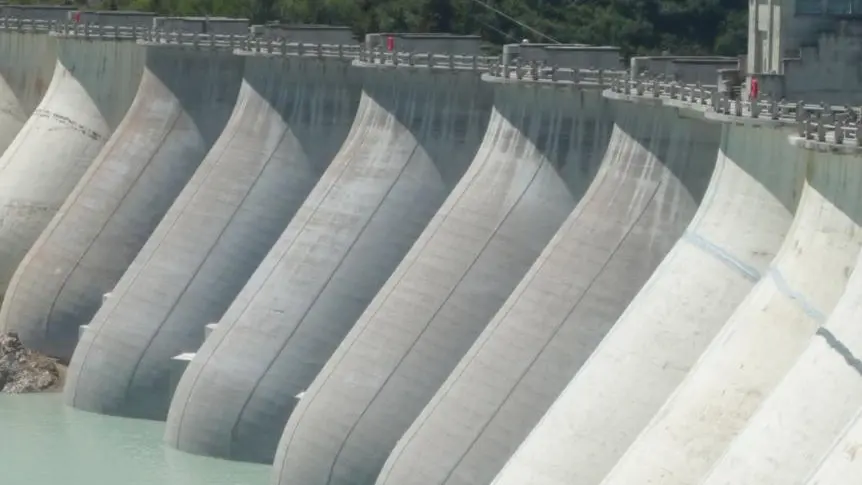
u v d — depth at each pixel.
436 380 80.19
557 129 80.06
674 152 72.56
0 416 97.25
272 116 97.94
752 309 60.78
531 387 73.50
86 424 95.50
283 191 96.75
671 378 65.62
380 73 90.50
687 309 65.94
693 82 76.62
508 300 75.75
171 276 97.38
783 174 64.69
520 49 82.38
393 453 77.31
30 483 85.81
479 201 81.50
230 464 88.44
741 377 59.81
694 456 59.75
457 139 87.81
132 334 97.06
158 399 96.31
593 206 74.44
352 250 88.75
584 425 67.19
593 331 72.62
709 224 66.94
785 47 72.06
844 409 53.69
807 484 52.12
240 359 89.44
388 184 88.94
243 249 96.56
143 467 88.06
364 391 81.31
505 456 73.44
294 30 100.81
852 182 58.22
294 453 82.69
